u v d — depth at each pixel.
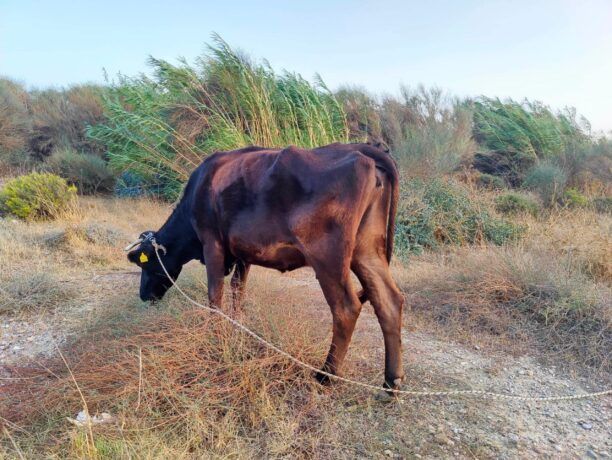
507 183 13.49
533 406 3.76
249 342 3.85
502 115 16.22
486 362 4.45
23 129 16.52
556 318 5.05
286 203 3.57
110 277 6.50
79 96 17.48
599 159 13.62
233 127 10.35
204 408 3.33
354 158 3.46
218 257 4.14
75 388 3.47
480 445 3.23
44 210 10.02
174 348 3.68
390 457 3.09
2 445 3.08
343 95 15.20
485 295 5.50
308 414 3.47
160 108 11.58
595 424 3.56
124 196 13.12
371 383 3.89
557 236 7.53
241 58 11.29
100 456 2.85
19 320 5.16
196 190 4.18
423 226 8.43
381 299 3.67
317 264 3.55
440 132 13.16
